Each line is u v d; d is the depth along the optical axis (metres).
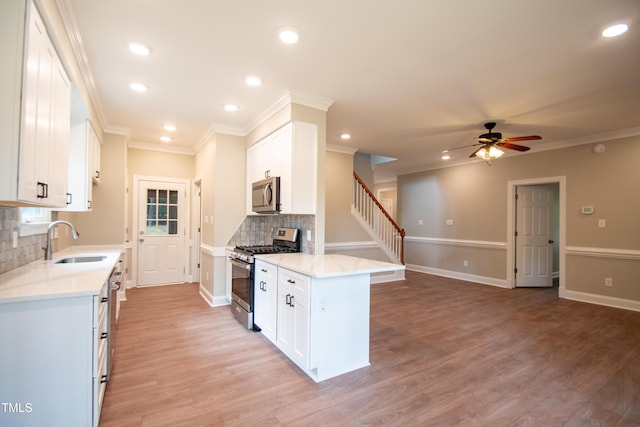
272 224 4.48
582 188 4.91
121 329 3.45
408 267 7.80
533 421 1.97
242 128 4.47
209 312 4.08
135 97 3.37
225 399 2.16
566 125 4.26
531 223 5.93
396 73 2.81
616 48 2.37
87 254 3.21
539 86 3.05
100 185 4.38
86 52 2.46
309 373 2.47
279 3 1.90
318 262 2.82
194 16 2.03
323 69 2.75
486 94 3.25
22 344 1.59
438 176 7.16
